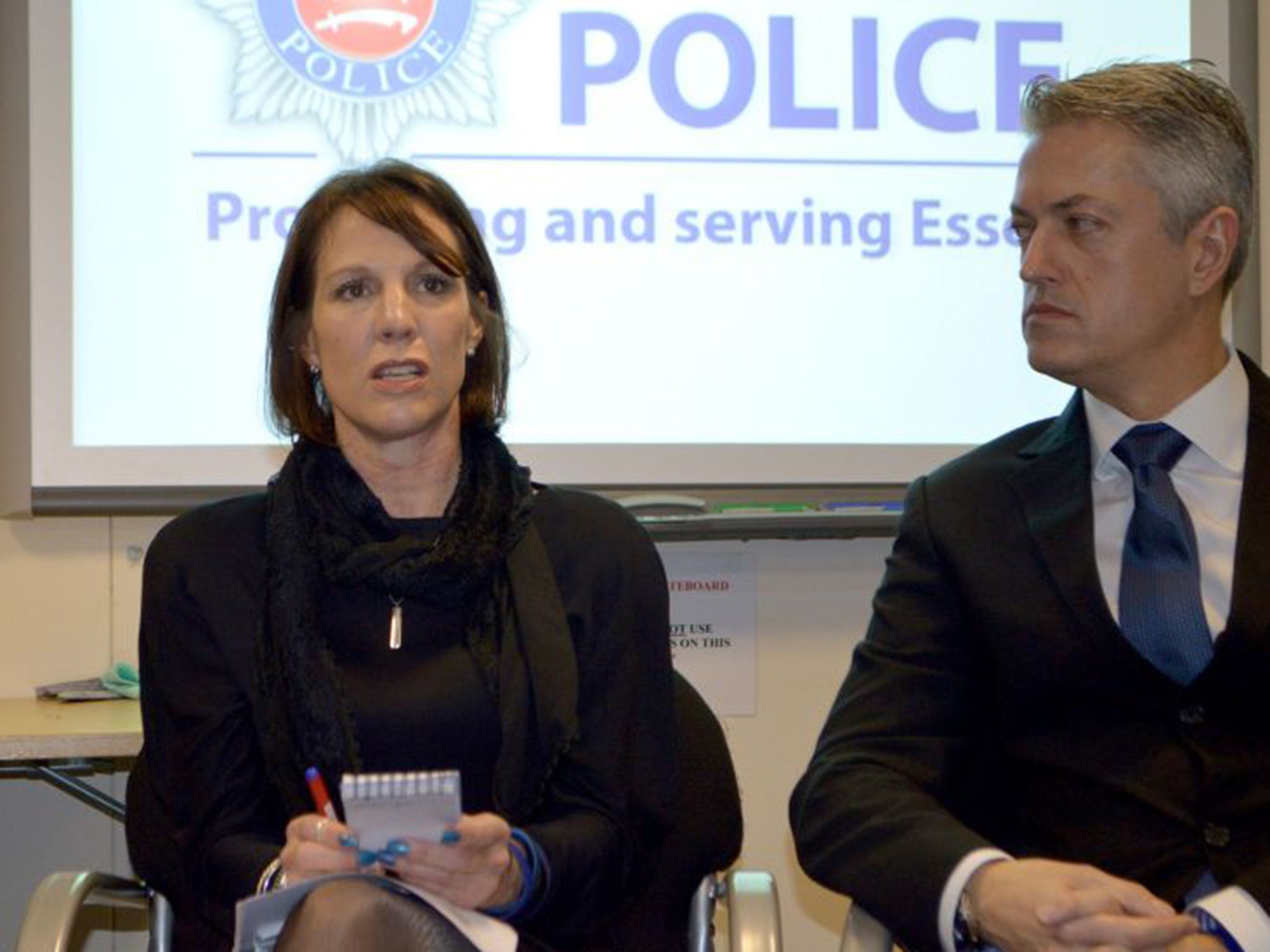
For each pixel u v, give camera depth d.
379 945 4.28
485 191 8.16
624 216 8.23
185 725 5.36
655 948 5.39
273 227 8.00
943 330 8.41
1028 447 5.66
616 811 5.32
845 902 8.38
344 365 5.43
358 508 5.55
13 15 7.79
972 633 5.48
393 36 8.12
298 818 4.96
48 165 7.82
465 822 4.57
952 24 8.45
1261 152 8.38
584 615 5.53
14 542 7.94
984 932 4.73
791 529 8.03
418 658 5.39
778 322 8.31
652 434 8.23
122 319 7.88
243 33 8.00
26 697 7.91
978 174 8.45
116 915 8.05
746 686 8.34
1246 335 8.32
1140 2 8.49
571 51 8.23
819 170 8.36
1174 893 5.02
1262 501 5.24
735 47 8.32
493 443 5.80
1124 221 5.27
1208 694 5.15
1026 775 5.39
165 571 5.52
